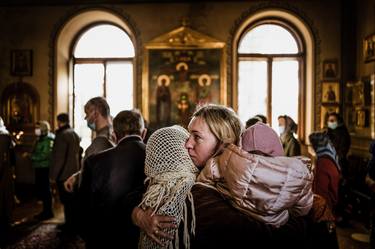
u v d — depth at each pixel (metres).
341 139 6.65
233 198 1.16
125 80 9.80
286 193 1.10
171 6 9.09
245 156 1.13
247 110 9.45
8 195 5.28
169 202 1.21
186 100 8.99
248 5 8.96
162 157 1.32
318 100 8.89
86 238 2.26
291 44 9.48
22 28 9.38
